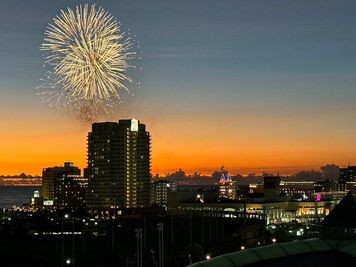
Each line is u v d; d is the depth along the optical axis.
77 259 190.25
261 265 56.41
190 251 181.12
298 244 61.00
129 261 181.00
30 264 183.50
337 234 70.88
